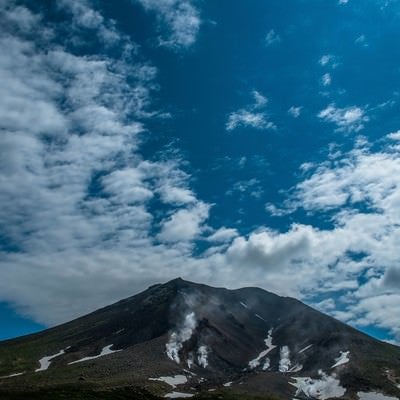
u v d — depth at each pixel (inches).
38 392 6948.8
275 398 7509.8
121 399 6889.8
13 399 6481.3
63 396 6722.4
